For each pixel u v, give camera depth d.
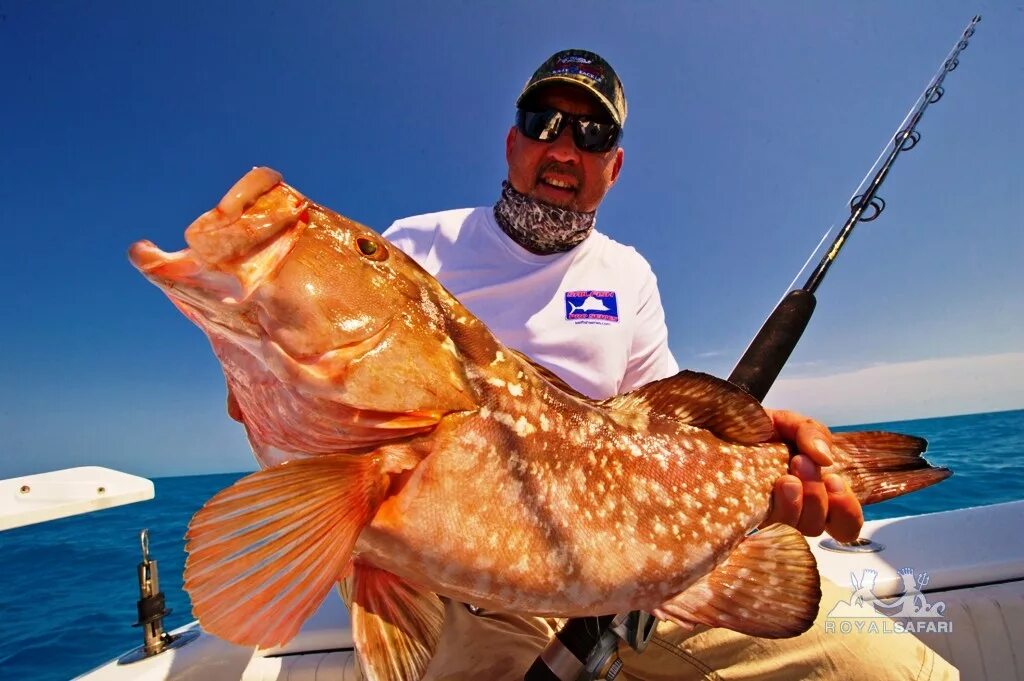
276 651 2.47
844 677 2.08
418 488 1.40
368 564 1.54
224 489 1.19
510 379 1.60
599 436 1.70
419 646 1.50
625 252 3.16
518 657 2.00
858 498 2.10
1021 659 2.48
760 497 1.93
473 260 2.95
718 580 1.78
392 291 1.45
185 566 1.17
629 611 1.63
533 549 1.50
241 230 1.28
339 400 1.35
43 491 3.20
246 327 1.34
